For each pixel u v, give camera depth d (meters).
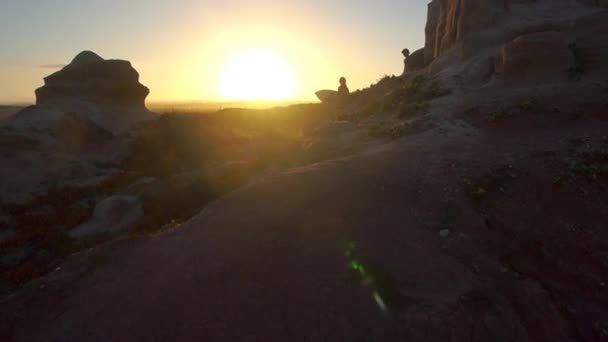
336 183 9.35
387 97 21.75
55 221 13.02
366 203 8.23
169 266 6.59
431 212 7.89
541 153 10.16
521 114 13.23
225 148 21.53
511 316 5.24
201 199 13.02
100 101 30.17
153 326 5.16
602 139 10.41
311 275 5.93
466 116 14.52
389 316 5.04
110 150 23.77
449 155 10.73
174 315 5.32
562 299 6.09
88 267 7.18
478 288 5.57
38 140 20.36
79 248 10.82
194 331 5.02
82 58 32.03
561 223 7.68
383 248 6.58
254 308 5.34
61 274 7.05
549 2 23.11
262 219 7.96
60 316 5.75
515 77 16.72
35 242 11.74
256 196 9.32
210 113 31.45
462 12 24.33
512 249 7.06
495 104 14.65
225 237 7.38
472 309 5.13
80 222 12.94
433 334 4.75
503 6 23.50
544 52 16.38
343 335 4.83
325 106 37.97
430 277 5.80
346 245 6.70
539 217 7.88
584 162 9.40
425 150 11.38
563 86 14.61
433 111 16.27
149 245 7.70
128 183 18.08
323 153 14.50
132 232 11.55
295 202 8.58
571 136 11.02
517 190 8.72
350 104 34.94
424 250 6.56
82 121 23.97
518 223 7.73
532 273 6.56
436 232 7.23
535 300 5.84
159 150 23.00
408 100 19.94
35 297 6.34
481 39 21.97
